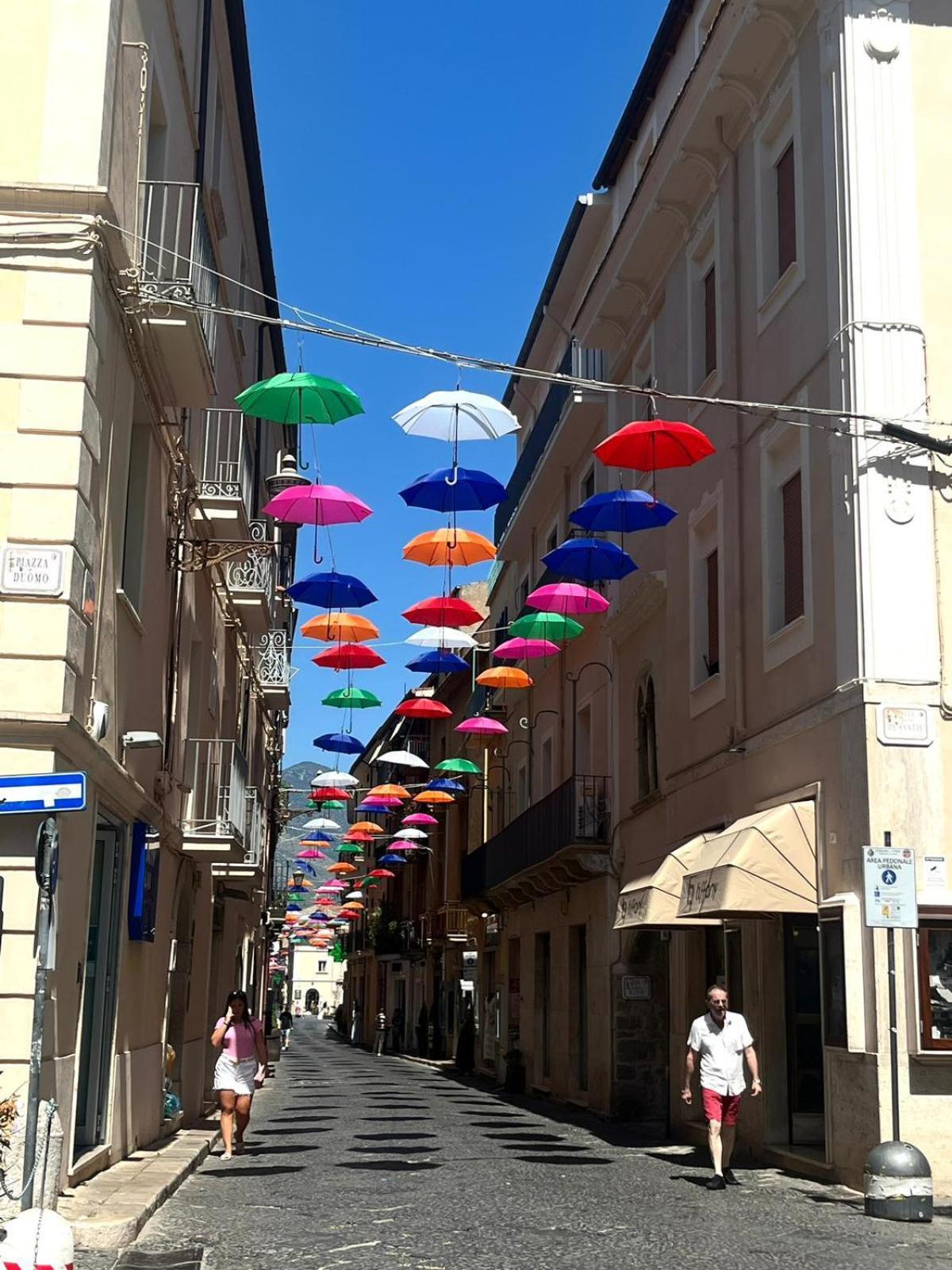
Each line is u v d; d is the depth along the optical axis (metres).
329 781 37.50
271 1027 47.53
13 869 9.56
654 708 20.42
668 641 18.86
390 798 37.22
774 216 15.71
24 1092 9.30
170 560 15.53
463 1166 13.45
